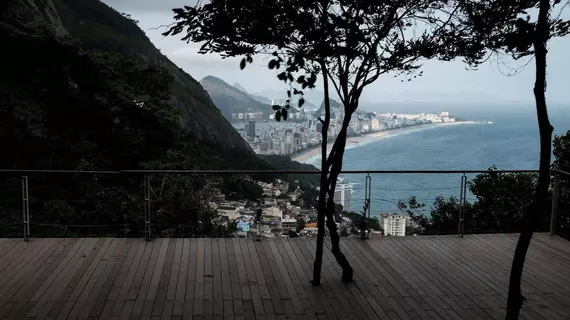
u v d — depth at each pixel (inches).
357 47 117.1
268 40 112.3
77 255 172.1
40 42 460.8
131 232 294.0
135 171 180.4
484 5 119.7
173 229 217.8
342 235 201.0
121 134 490.3
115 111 489.4
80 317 127.6
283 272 162.9
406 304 140.5
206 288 148.0
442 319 131.3
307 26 108.8
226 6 108.8
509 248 192.2
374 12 115.6
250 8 109.4
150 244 184.9
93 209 311.0
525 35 107.0
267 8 109.4
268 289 148.9
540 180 110.0
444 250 188.5
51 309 131.5
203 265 166.4
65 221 293.7
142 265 164.6
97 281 150.6
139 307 134.3
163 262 167.8
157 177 325.4
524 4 115.3
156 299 139.5
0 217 277.0
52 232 278.2
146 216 188.5
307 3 109.7
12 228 270.7
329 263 172.6
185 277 155.7
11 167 390.9
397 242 196.5
